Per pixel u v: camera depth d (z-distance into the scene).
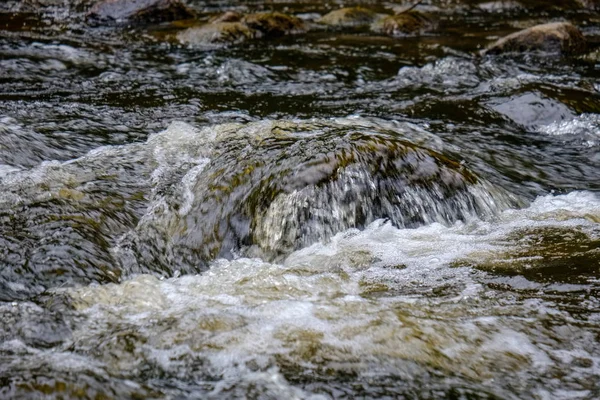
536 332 3.11
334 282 3.70
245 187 4.41
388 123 6.30
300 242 4.14
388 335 3.06
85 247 3.91
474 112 7.00
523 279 3.65
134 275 3.89
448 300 3.42
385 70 8.95
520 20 13.28
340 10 13.22
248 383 2.73
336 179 4.32
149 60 9.33
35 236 3.95
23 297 3.53
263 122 5.71
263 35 11.51
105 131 6.05
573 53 9.77
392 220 4.33
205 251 4.18
